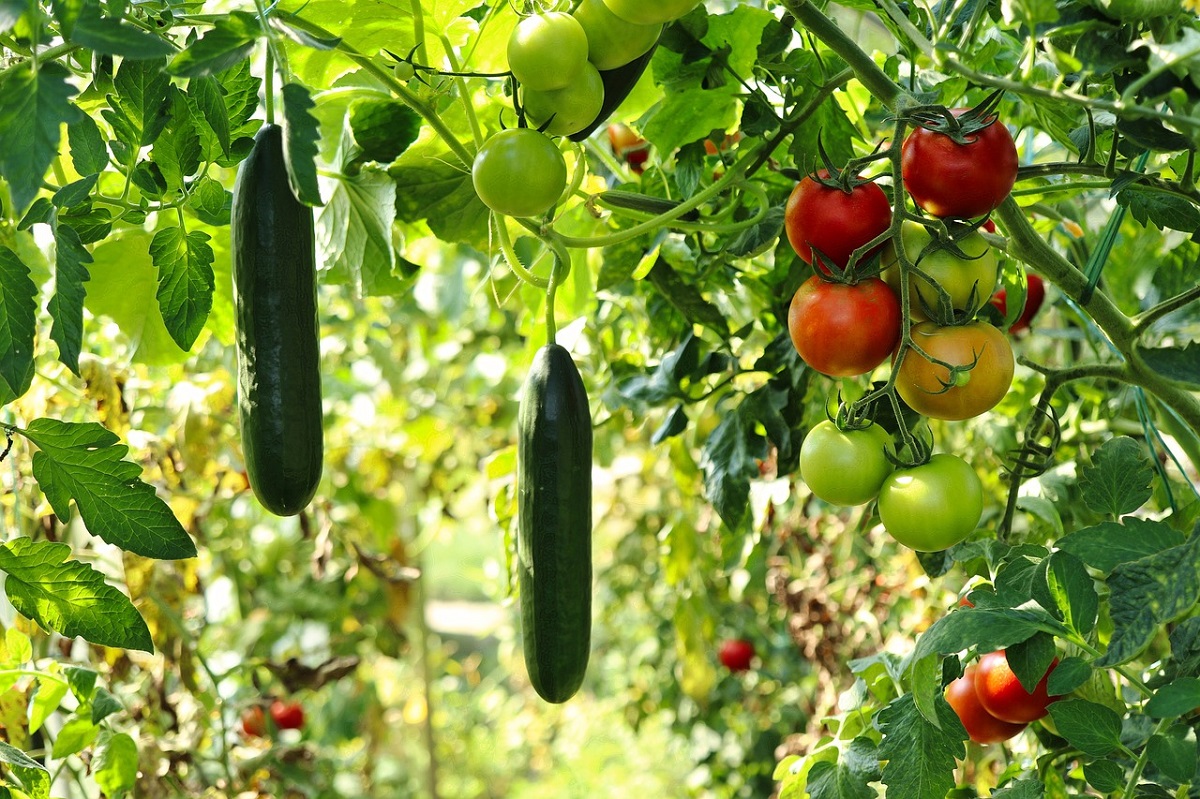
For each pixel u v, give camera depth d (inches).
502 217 54.0
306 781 115.7
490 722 262.7
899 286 47.3
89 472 46.8
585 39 43.7
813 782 55.0
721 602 148.9
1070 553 47.8
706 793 172.4
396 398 153.4
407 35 55.9
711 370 74.7
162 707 85.9
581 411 46.3
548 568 45.2
